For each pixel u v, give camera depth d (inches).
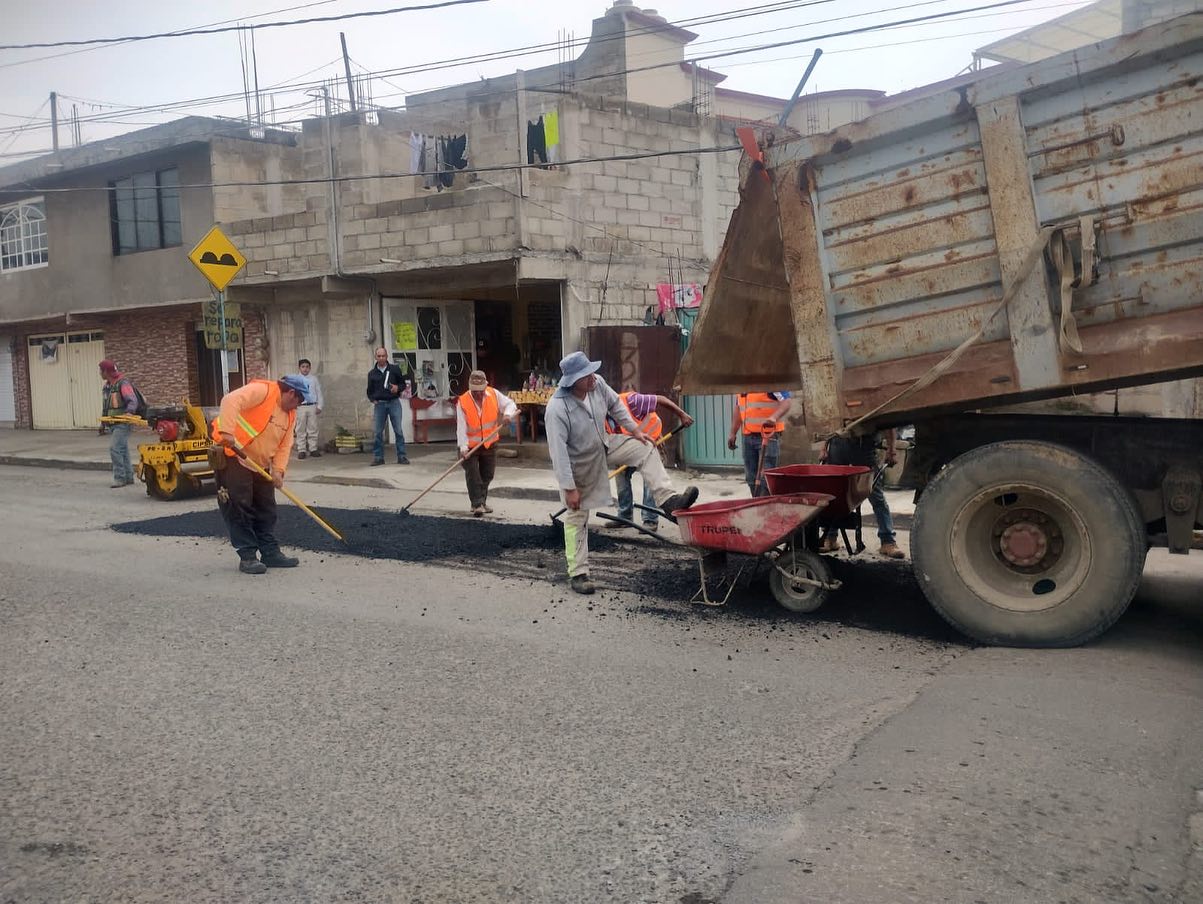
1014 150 203.8
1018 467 209.9
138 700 186.7
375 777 151.3
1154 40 188.9
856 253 225.9
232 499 295.3
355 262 629.3
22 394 941.8
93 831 135.5
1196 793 138.6
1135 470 211.2
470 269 609.3
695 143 649.0
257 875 123.4
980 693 178.9
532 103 653.3
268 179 738.8
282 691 191.2
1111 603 203.3
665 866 123.2
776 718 172.2
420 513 426.0
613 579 287.3
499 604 258.5
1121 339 199.0
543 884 119.9
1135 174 195.2
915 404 221.0
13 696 189.5
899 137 217.9
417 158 666.8
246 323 726.5
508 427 642.2
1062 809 133.9
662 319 619.2
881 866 120.9
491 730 169.5
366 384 672.4
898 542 333.7
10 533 376.8
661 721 172.1
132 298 776.9
